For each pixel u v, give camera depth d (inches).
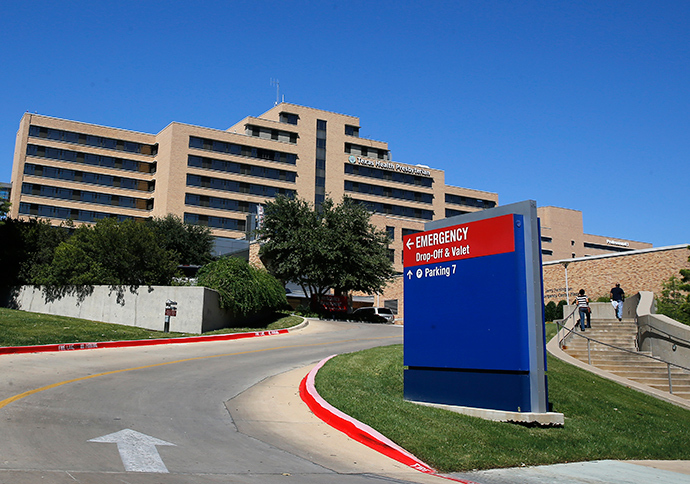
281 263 1692.9
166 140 3521.2
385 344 954.7
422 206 4249.5
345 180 4013.3
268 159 3737.7
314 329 1224.2
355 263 1689.2
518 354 447.5
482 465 345.4
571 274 1657.2
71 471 256.8
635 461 407.2
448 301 500.1
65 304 1176.8
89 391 457.1
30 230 1441.9
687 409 634.8
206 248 2748.5
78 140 3469.5
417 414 435.2
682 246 1427.2
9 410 369.7
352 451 352.5
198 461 296.0
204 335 965.8
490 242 477.7
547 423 444.1
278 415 429.1
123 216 3508.9
